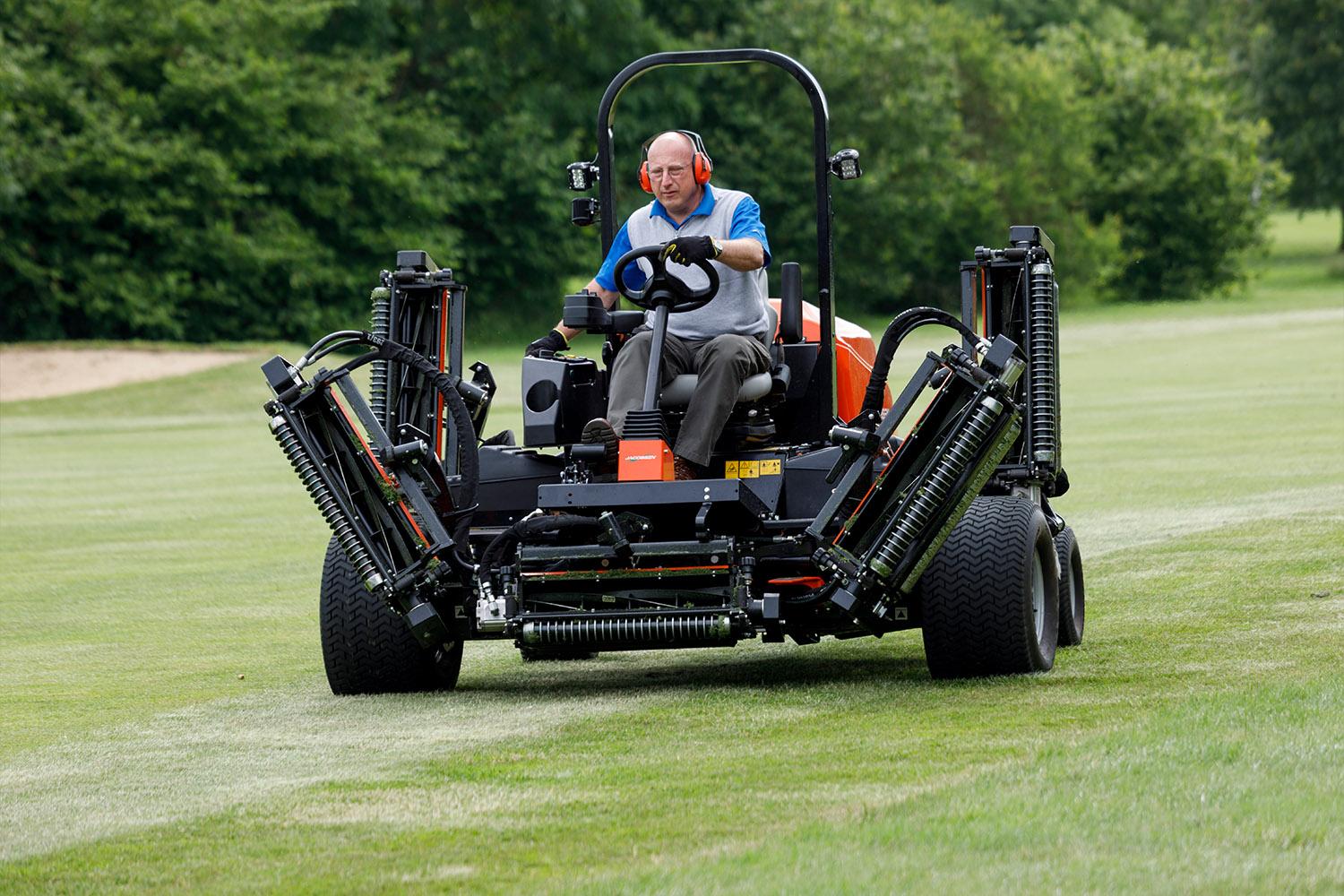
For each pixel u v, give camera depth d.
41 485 59.34
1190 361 97.38
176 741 19.11
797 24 166.50
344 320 150.88
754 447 22.17
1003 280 23.75
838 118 167.25
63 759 18.30
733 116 165.00
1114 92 183.75
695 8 171.75
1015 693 19.88
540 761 17.20
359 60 155.12
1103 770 15.34
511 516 22.50
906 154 166.25
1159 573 29.78
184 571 37.41
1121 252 178.38
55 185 139.25
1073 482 46.16
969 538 20.81
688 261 20.98
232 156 146.25
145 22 145.62
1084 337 124.25
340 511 20.56
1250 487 42.91
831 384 22.67
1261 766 15.19
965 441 20.06
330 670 21.86
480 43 165.12
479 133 165.00
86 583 35.81
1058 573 22.56
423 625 20.53
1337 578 28.08
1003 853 12.99
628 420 20.77
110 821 15.38
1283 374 85.75
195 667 25.22
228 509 50.41
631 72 24.00
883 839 13.50
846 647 25.45
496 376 106.56
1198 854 12.75
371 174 151.88
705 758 16.95
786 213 165.75
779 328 23.30
